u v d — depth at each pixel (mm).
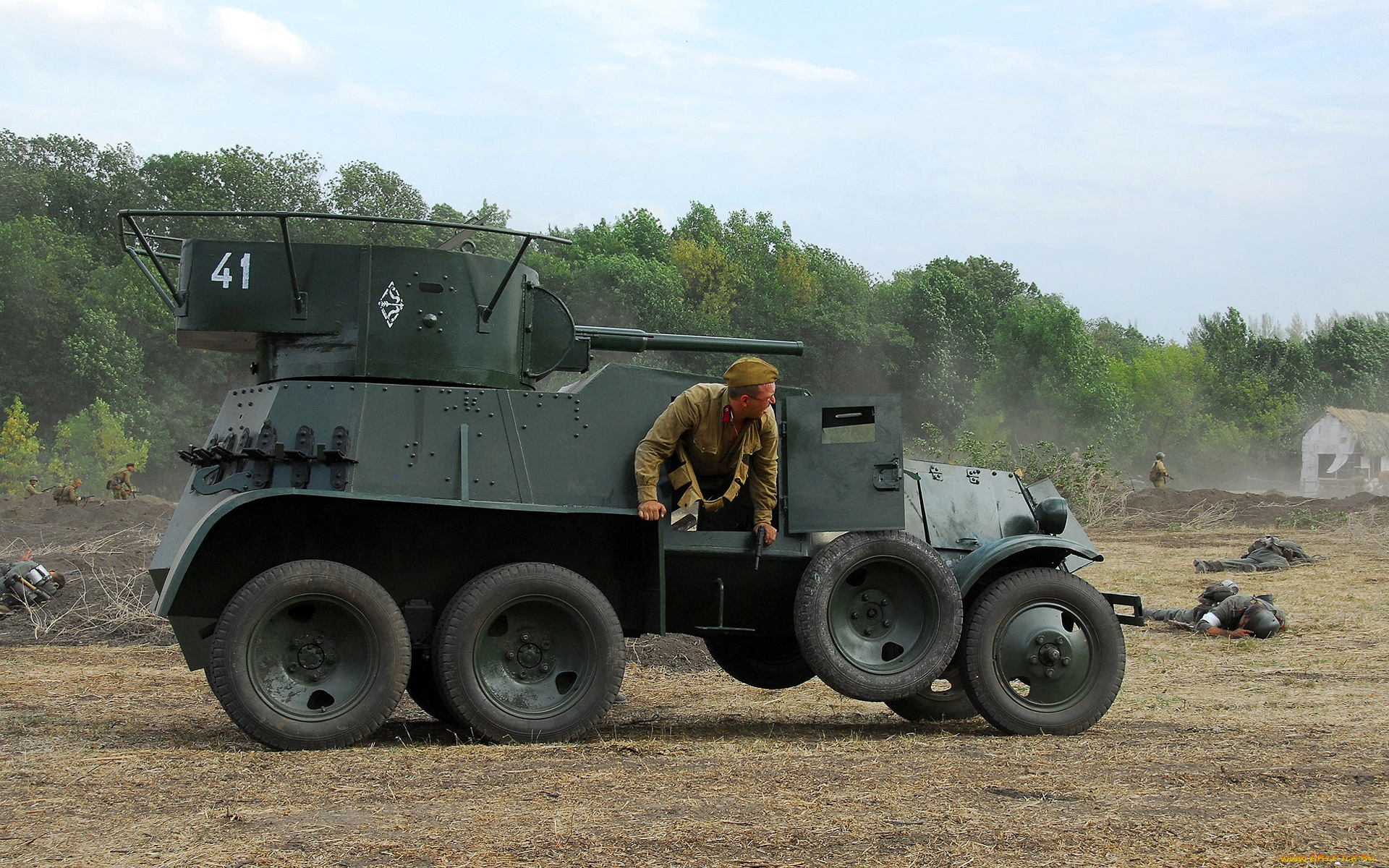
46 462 35812
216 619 6457
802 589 6648
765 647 8180
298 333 6434
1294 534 22469
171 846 4113
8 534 17812
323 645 6043
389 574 6422
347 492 6090
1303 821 4535
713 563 6801
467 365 6543
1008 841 4238
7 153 55750
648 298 53875
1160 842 4234
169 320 44312
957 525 7508
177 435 43094
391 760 5602
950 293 60812
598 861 3959
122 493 23531
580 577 6395
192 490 6598
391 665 6043
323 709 5965
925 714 7680
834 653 6605
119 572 13523
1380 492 50438
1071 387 51875
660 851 4070
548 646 6371
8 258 42719
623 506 6605
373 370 6391
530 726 6203
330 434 6227
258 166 47156
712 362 43188
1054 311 52781
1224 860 4039
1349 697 8219
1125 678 9203
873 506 6777
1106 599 7289
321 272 6434
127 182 54469
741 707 8203
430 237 42594
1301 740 6410
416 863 3936
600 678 6324
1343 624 12016
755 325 60406
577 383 6812
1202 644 11102
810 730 7215
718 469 6715
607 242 65562
